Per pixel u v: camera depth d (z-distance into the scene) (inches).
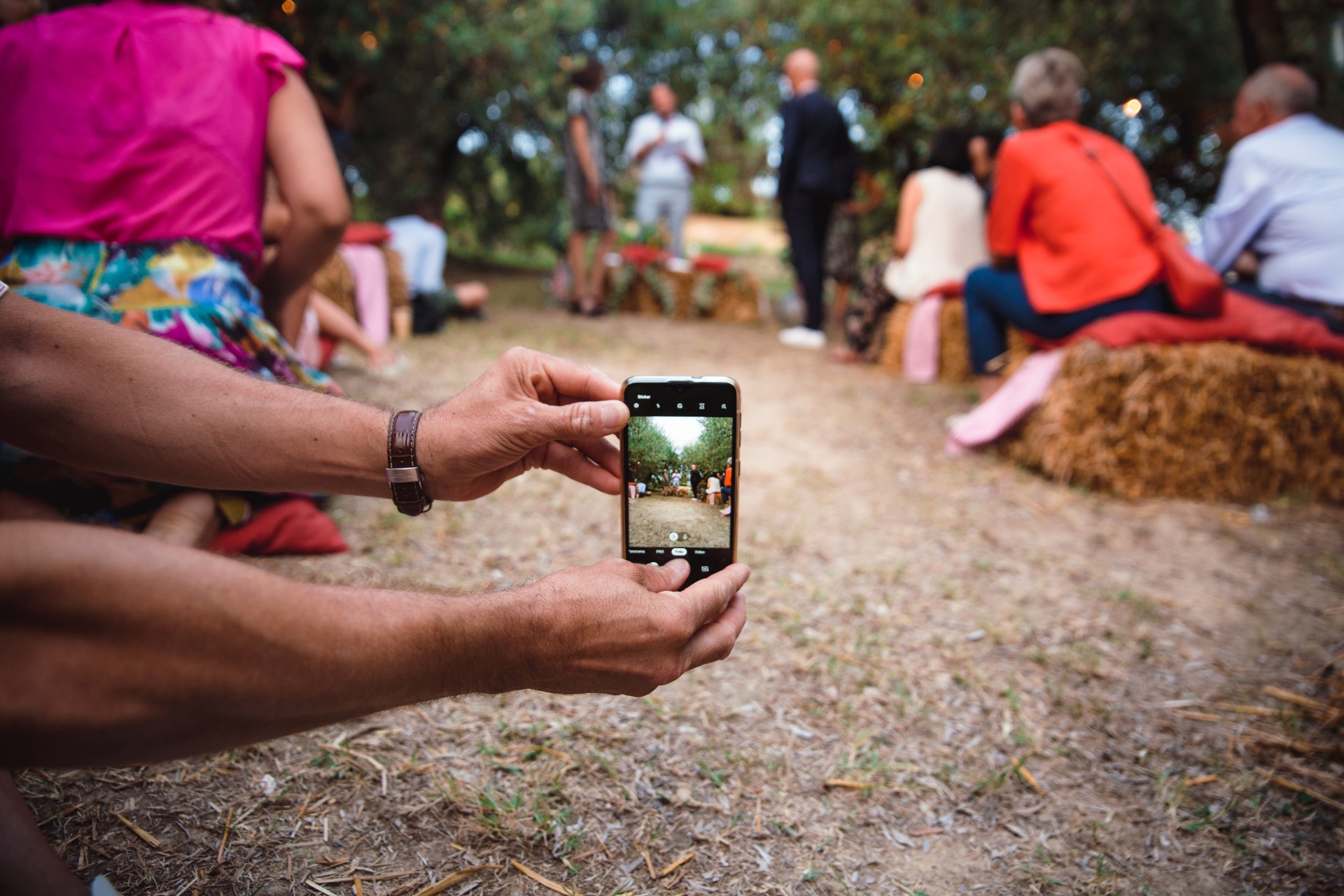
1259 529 115.3
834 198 254.1
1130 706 70.4
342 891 45.4
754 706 66.8
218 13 78.8
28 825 34.6
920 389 190.5
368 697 27.1
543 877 47.9
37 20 70.2
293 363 78.4
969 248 211.9
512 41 266.8
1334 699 69.7
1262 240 139.4
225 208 72.2
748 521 106.7
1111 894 49.8
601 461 47.5
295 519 80.0
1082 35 229.3
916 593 89.4
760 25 314.8
